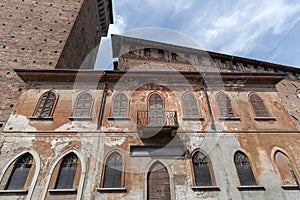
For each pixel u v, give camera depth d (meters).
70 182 9.39
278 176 10.17
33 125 10.87
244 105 12.96
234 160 10.62
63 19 20.95
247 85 14.04
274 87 14.18
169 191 9.49
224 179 9.87
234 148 10.96
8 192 8.73
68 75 12.84
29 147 10.09
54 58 17.02
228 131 11.56
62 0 22.97
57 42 18.52
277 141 11.44
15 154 9.80
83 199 8.77
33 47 17.27
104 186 9.37
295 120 23.92
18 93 13.77
